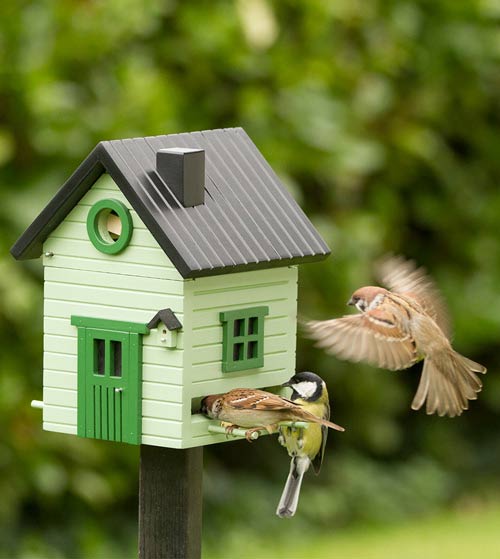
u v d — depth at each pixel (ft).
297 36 50.52
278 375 29.12
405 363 25.20
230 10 48.24
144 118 45.21
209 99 48.42
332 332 25.20
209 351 27.55
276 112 49.08
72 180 27.43
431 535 48.83
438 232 58.08
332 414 53.31
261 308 28.40
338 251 50.57
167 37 47.93
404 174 54.70
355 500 51.67
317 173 49.96
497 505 53.42
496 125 59.21
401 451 56.03
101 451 45.34
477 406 59.06
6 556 43.80
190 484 28.50
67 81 45.03
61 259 28.17
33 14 44.37
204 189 27.96
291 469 29.71
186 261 26.30
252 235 27.86
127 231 27.22
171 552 28.60
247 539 47.57
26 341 43.80
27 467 43.88
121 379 27.63
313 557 45.68
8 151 42.78
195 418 27.45
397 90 54.65
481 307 57.26
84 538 45.19
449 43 56.44
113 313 27.68
